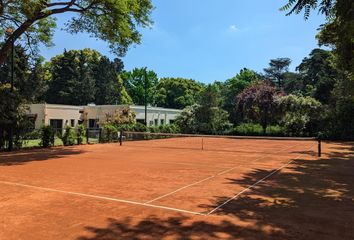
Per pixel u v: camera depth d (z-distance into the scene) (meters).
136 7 19.70
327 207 7.00
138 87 80.56
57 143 25.73
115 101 72.12
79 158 15.98
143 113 43.00
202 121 42.50
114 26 20.06
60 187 8.84
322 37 12.17
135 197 7.72
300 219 6.10
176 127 40.38
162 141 31.53
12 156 16.66
